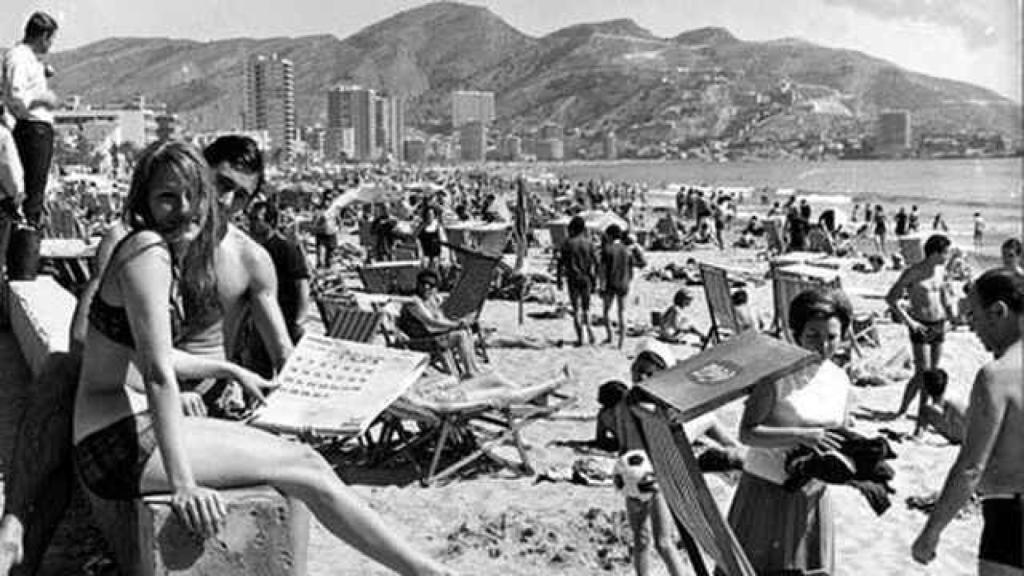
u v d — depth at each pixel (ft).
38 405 13.62
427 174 635.25
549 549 23.97
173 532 11.37
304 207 179.83
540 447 32.96
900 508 28.99
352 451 31.65
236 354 19.13
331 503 12.21
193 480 11.45
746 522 15.42
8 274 37.99
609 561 23.22
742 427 15.30
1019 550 14.40
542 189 364.58
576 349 54.08
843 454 14.96
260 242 29.01
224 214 16.22
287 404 14.58
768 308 72.69
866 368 47.21
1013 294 14.51
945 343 54.75
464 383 31.71
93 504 16.40
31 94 37.06
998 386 14.29
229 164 15.99
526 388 31.30
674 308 58.08
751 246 134.41
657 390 13.29
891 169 619.67
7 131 36.40
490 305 70.33
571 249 55.16
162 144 12.30
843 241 121.49
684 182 545.85
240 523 11.54
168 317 11.68
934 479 31.86
